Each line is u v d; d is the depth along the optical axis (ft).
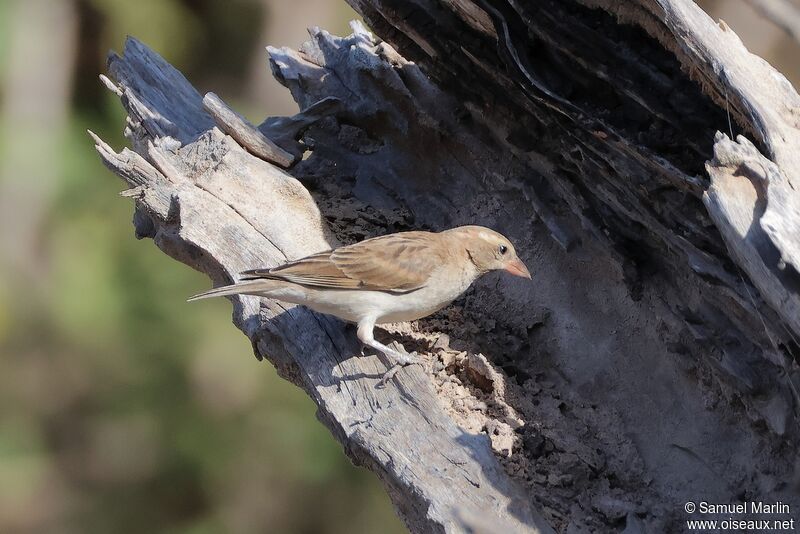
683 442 31.04
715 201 24.62
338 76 42.57
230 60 74.08
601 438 31.94
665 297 32.01
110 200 65.31
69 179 65.57
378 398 30.22
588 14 29.25
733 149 24.68
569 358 34.22
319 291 31.09
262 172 36.73
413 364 30.99
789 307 23.84
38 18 67.92
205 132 38.37
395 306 31.76
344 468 61.36
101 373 62.69
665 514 29.60
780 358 27.63
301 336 32.40
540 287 35.76
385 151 40.86
